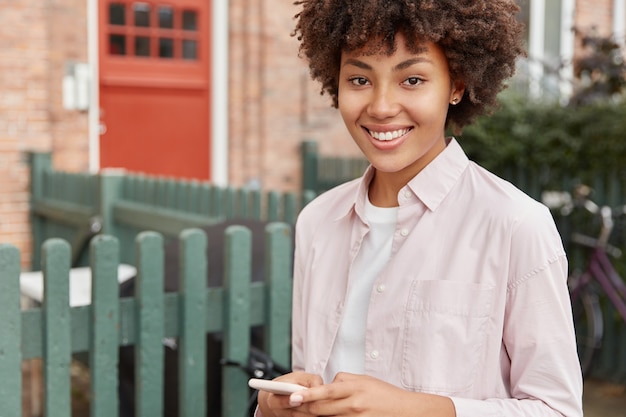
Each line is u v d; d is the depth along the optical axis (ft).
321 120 25.22
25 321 7.50
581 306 15.78
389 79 4.44
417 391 4.33
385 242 4.78
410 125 4.49
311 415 4.17
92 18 21.56
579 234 16.69
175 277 9.00
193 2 23.53
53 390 7.63
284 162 24.76
